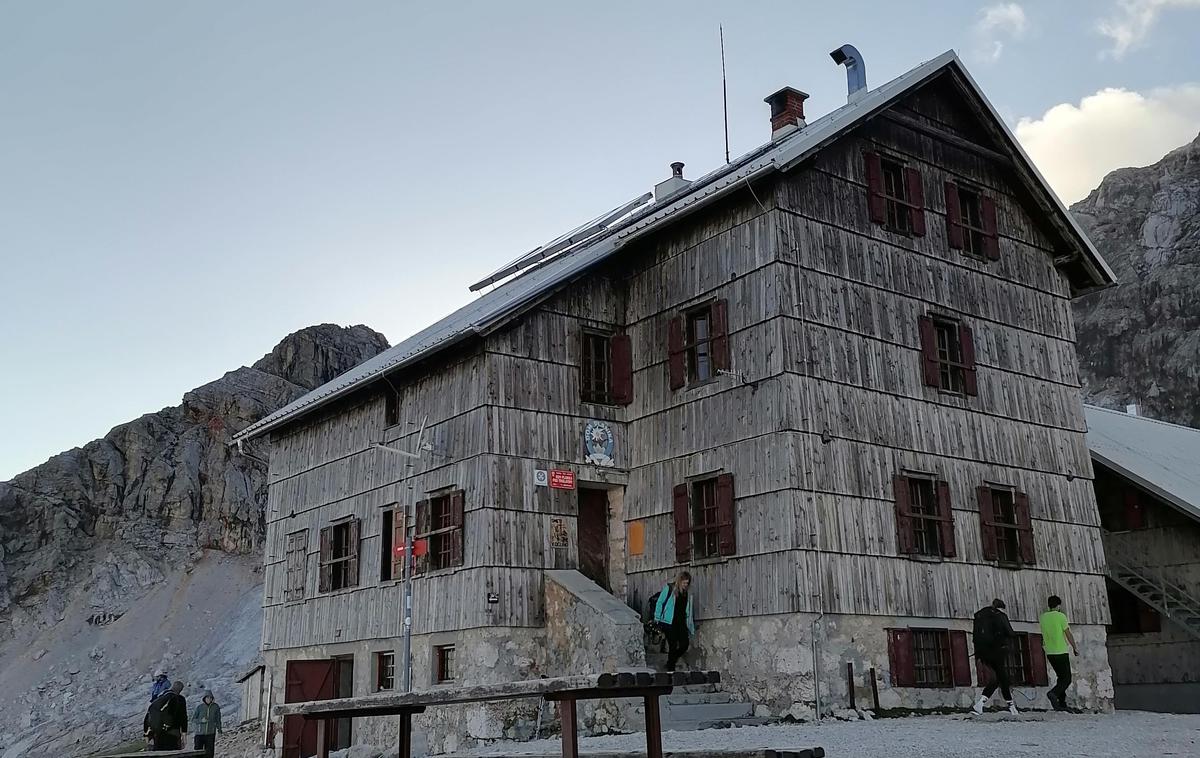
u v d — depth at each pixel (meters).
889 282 18.67
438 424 19.44
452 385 19.20
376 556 20.88
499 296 24.66
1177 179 98.94
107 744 39.47
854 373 17.58
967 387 19.31
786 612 15.76
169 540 62.22
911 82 19.17
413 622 19.14
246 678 29.44
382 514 20.92
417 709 7.83
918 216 19.53
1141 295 89.00
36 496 64.62
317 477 23.80
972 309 20.02
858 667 16.05
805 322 17.14
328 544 22.67
